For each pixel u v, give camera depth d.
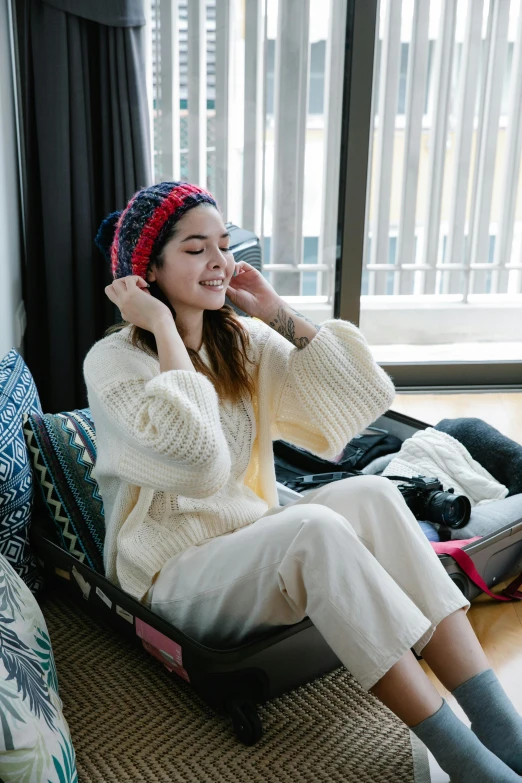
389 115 3.44
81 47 2.59
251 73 3.10
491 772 1.22
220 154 3.16
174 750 1.46
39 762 1.16
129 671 1.68
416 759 1.44
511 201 3.62
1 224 2.36
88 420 1.91
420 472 2.15
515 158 3.55
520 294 3.81
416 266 3.70
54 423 1.85
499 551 1.84
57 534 1.83
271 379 1.68
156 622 1.47
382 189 3.55
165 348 1.41
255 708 1.46
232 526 1.55
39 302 2.85
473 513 1.96
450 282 3.74
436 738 1.26
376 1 2.81
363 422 1.66
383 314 3.69
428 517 1.90
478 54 3.37
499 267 3.72
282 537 1.36
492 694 1.33
